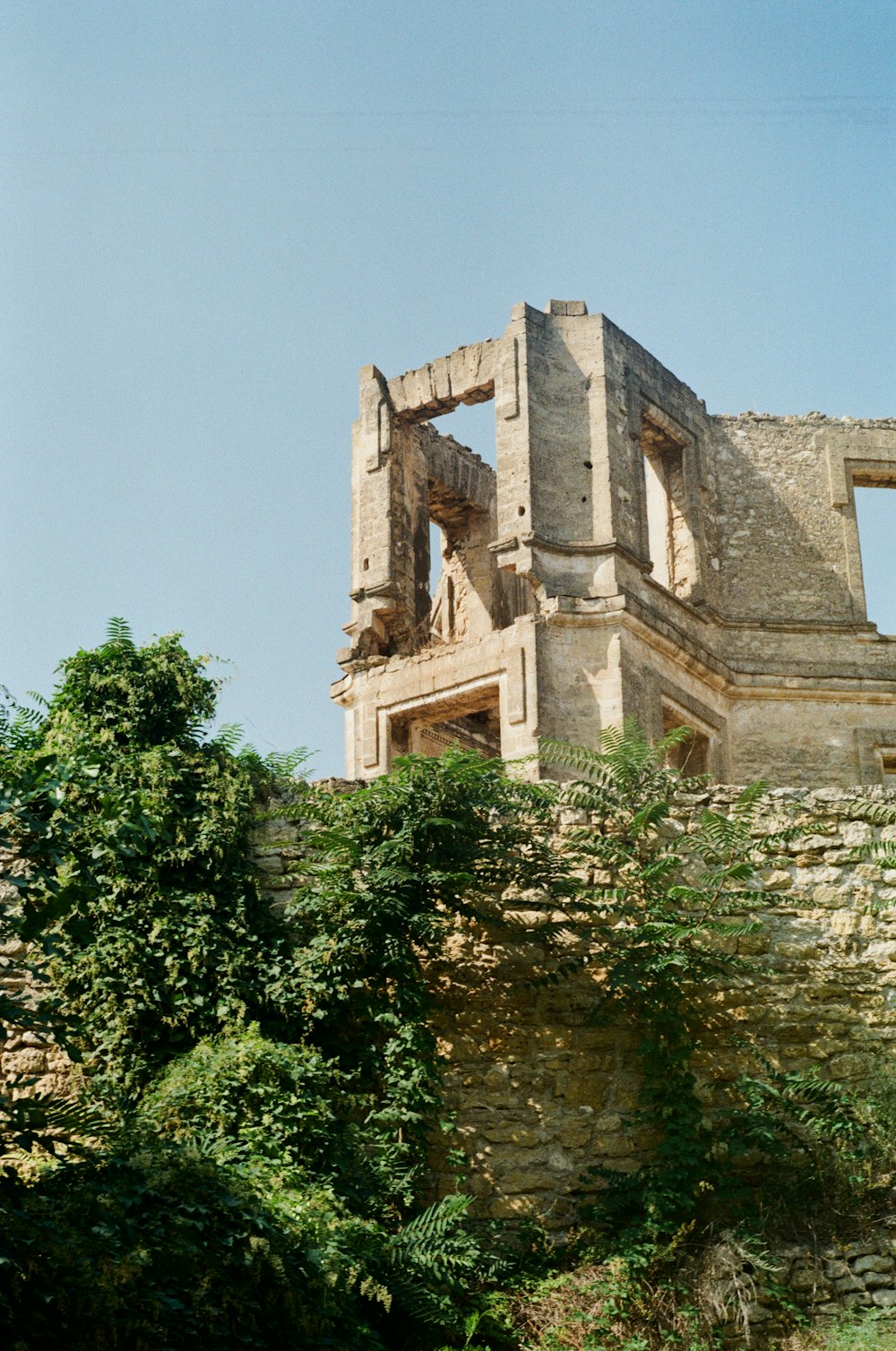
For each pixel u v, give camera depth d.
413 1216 12.60
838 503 28.33
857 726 27.14
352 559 27.19
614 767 14.52
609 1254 12.56
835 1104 13.29
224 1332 10.21
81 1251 9.71
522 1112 13.51
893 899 14.22
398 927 13.45
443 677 25.31
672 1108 13.27
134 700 14.52
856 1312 12.42
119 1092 12.66
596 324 26.48
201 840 13.77
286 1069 12.45
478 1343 11.94
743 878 13.78
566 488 25.70
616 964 13.59
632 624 24.70
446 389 26.91
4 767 10.77
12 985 13.36
